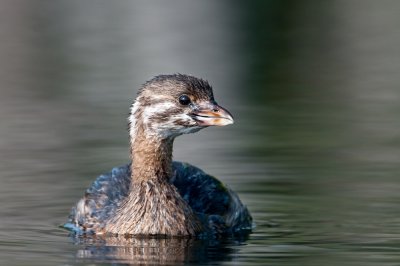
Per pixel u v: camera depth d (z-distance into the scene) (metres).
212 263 11.81
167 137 13.52
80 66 28.66
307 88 25.47
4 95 24.67
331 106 23.14
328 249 12.43
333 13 37.03
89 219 13.80
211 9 38.25
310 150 18.62
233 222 13.88
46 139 19.67
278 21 35.69
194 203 13.95
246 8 38.19
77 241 13.06
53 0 38.66
